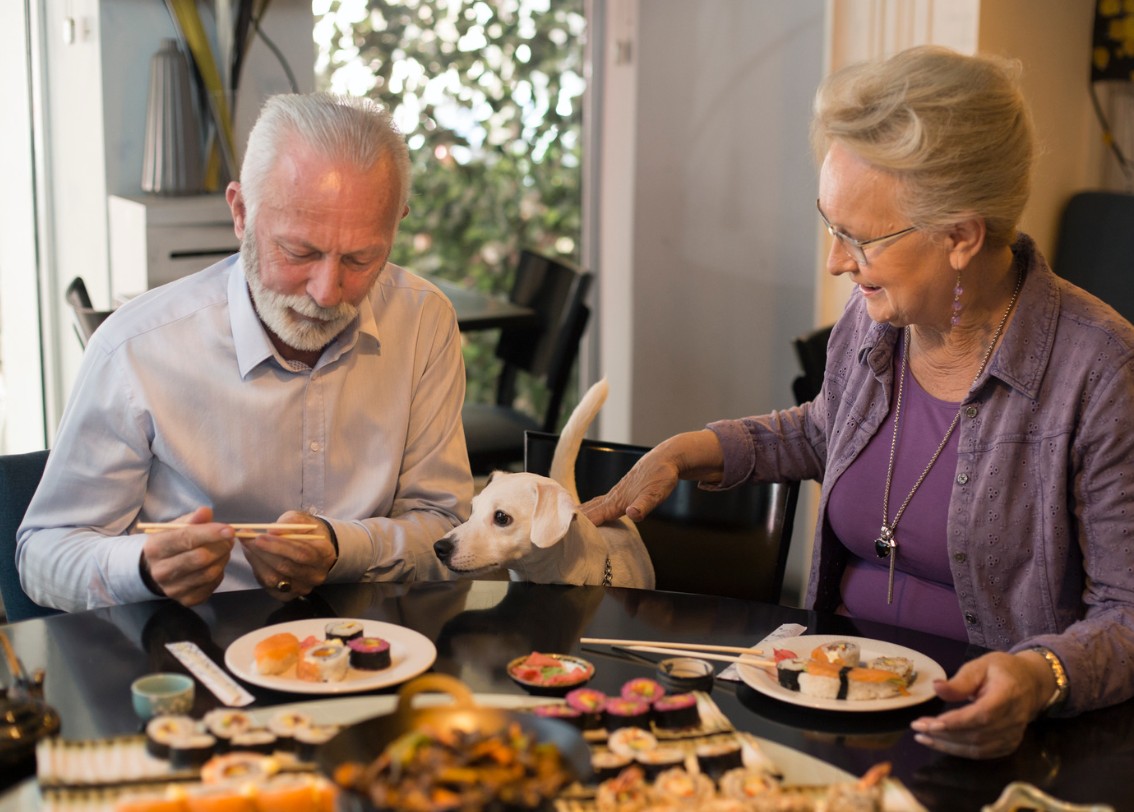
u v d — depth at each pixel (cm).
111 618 140
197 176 337
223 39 335
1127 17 325
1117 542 144
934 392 163
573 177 431
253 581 171
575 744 97
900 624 167
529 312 341
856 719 121
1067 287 154
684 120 390
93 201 334
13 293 339
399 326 178
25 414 348
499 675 128
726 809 94
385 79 395
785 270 370
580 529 168
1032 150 144
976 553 154
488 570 168
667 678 125
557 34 418
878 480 166
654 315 411
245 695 118
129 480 167
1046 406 149
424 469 182
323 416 171
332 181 147
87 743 106
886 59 145
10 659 116
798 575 356
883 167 140
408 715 98
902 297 149
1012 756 115
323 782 96
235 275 168
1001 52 295
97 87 327
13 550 176
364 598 150
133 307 168
